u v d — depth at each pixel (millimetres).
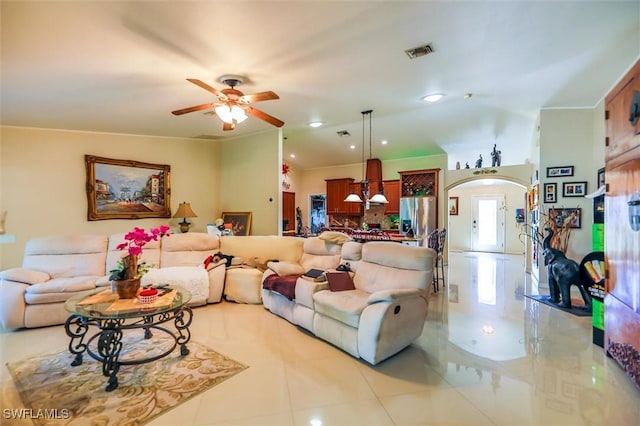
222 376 2420
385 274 3230
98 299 2750
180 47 2547
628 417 1932
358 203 9102
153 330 3350
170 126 5059
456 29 2418
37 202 4828
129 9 2031
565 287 4156
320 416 1955
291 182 9984
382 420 1915
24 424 1892
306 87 3568
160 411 2004
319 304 3057
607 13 2262
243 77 3186
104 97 3623
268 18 2191
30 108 3945
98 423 1895
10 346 2963
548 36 2570
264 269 4566
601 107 4578
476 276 6336
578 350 2871
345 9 2119
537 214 5492
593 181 4816
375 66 3039
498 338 3158
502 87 3883
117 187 5363
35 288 3371
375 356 2520
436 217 7699
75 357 2709
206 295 4184
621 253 2475
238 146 6168
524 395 2168
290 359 2699
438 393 2195
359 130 6852
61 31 2258
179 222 5977
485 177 7367
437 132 6738
